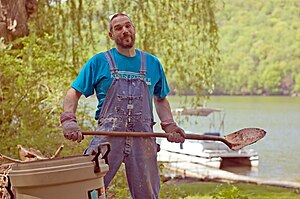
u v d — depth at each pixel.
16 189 3.26
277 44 69.44
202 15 11.61
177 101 11.46
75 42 10.29
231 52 68.31
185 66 11.45
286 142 38.28
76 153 6.96
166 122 4.30
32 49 8.30
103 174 3.42
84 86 4.19
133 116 4.18
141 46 11.04
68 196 3.23
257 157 25.86
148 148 4.22
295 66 68.88
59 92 8.18
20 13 9.51
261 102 69.31
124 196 6.49
